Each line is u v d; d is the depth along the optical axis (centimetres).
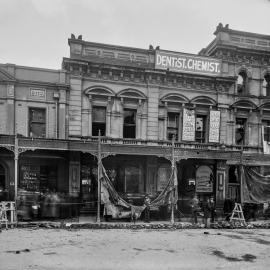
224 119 2289
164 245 1225
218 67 2298
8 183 1855
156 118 2152
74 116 2002
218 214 2097
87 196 1969
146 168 2081
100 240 1273
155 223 1728
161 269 927
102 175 1706
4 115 1884
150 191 2067
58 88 1973
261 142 2361
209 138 2231
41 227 1512
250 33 2408
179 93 2209
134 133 2141
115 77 2097
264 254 1131
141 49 2175
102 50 2122
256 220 1994
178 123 2225
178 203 2017
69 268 908
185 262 1004
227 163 2188
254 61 2395
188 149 1922
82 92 2028
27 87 1934
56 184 1942
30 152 1866
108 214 1684
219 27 2330
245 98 2342
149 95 2145
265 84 2447
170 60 2206
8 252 1051
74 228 1522
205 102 2266
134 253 1091
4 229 1441
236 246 1247
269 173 2320
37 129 1959
